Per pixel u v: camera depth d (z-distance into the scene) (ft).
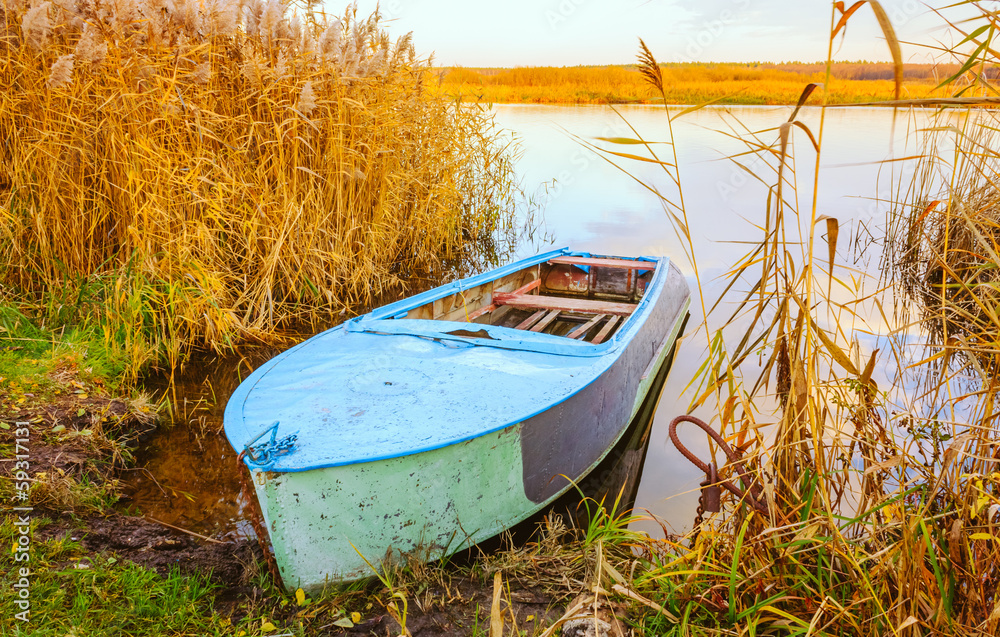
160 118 17.11
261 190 19.85
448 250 28.96
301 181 21.16
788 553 7.11
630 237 32.96
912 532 6.42
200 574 9.09
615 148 57.47
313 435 8.88
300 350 12.16
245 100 19.70
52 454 11.32
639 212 38.70
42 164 16.74
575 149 53.47
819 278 24.70
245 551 9.78
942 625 6.36
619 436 13.75
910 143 19.02
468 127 30.60
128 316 15.65
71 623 7.51
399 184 25.27
